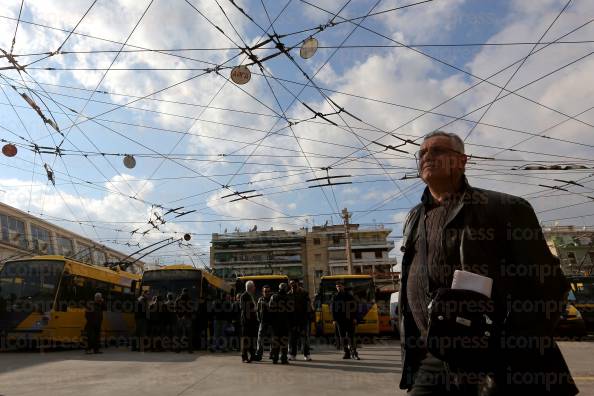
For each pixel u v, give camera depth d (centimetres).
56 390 670
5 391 664
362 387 691
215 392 649
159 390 667
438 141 238
